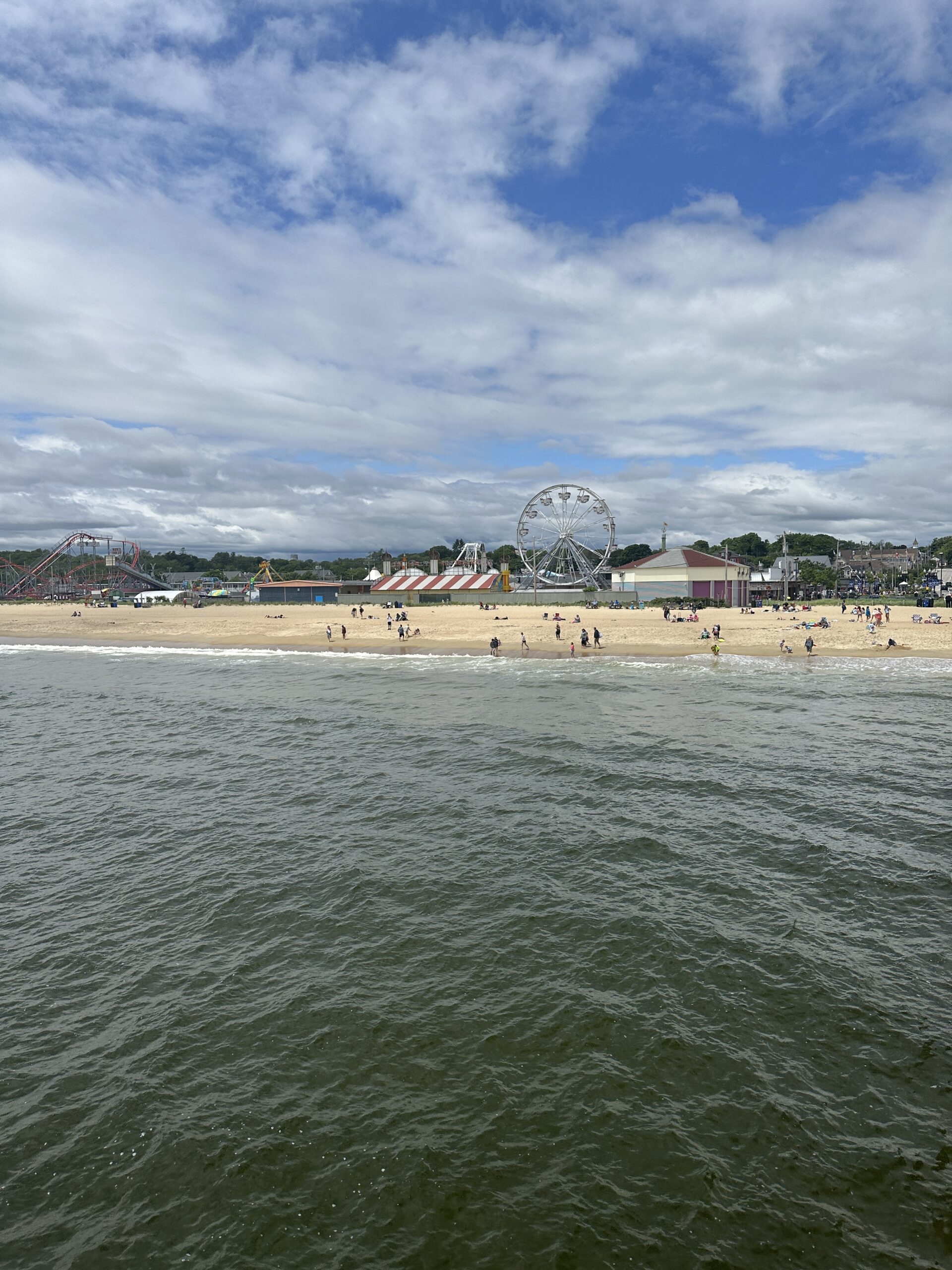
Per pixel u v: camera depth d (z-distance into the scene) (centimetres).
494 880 1836
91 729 3591
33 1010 1351
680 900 1719
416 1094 1134
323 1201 956
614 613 9888
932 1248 878
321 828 2198
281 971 1460
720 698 4131
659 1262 862
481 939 1562
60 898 1773
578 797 2428
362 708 3975
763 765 2762
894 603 11338
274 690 4681
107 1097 1137
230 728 3566
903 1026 1262
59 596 19825
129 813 2350
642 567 13262
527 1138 1048
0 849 2067
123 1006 1361
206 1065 1205
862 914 1642
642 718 3616
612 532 14300
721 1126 1062
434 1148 1031
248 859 1983
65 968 1482
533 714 3741
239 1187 980
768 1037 1241
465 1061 1202
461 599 13888
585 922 1625
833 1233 899
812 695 4219
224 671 5703
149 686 5009
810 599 13888
